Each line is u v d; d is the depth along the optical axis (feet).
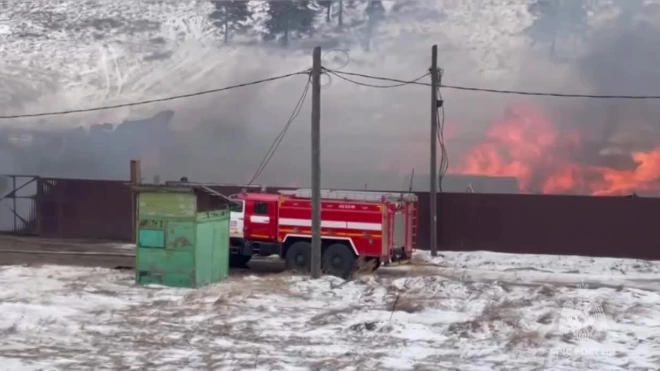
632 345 42.45
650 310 53.52
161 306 54.34
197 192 65.16
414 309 53.52
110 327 45.70
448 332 45.73
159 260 65.26
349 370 35.01
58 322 46.06
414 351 40.34
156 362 36.06
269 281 67.97
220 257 69.82
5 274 70.08
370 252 76.18
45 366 34.04
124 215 124.26
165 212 65.41
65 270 74.59
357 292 62.03
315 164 70.49
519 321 47.65
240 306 54.75
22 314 47.70
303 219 77.51
